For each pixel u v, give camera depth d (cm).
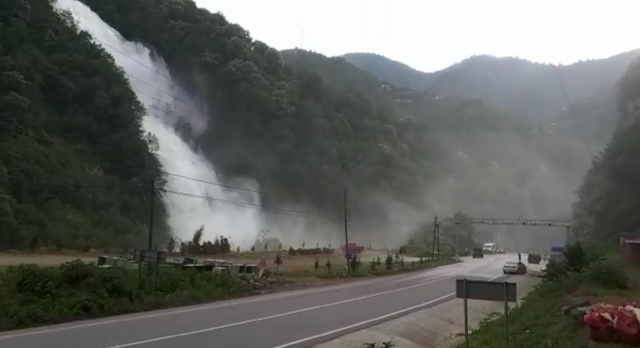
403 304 2931
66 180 7144
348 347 1709
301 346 1631
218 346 1541
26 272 2248
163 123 11638
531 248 15588
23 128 7512
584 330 1634
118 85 9925
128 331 1703
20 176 6488
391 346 1592
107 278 2342
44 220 5916
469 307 2970
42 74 8844
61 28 10231
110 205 7475
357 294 3381
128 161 8656
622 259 4141
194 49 14075
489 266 7319
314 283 4038
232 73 13800
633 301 2273
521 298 3381
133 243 6656
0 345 1415
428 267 6925
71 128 8525
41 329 1692
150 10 14388
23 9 9612
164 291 2591
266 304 2662
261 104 13800
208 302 2645
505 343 1609
